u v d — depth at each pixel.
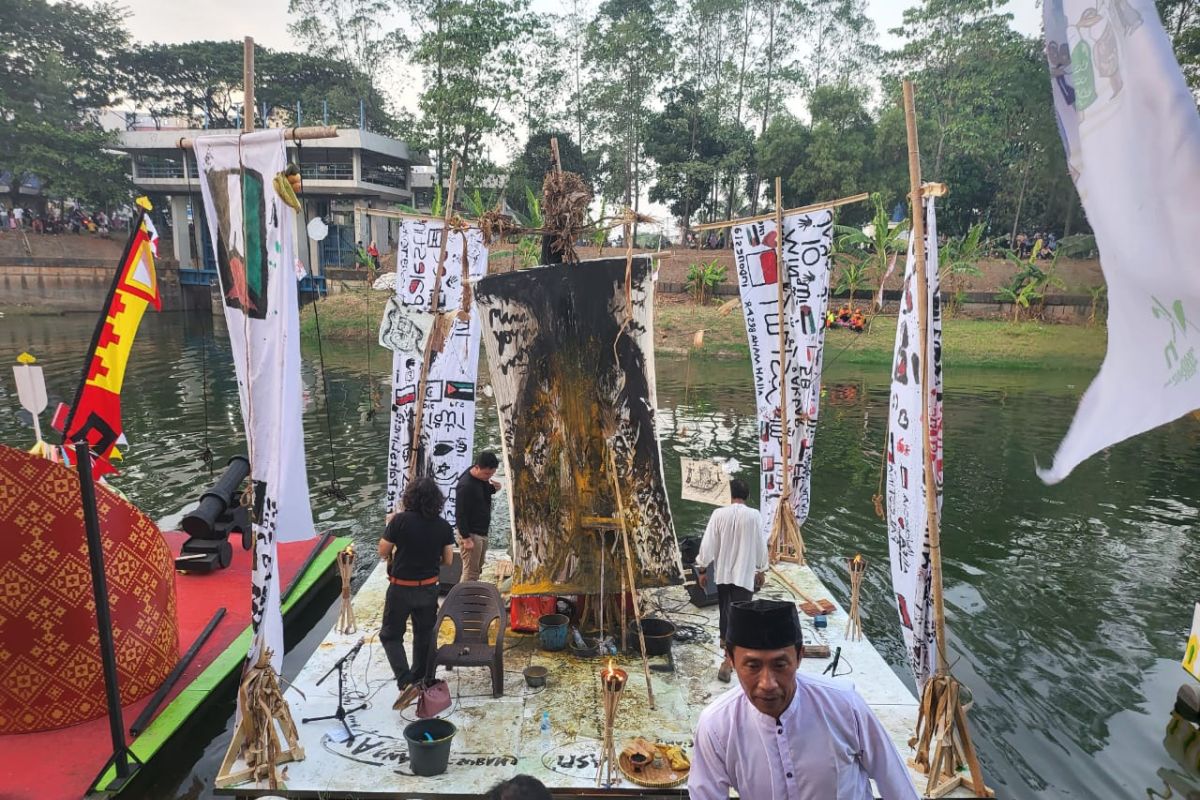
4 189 44.78
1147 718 6.20
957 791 4.86
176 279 43.66
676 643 6.89
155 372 24.36
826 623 7.17
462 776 4.88
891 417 5.33
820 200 37.81
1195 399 2.50
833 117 38.00
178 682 6.04
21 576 5.07
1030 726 6.06
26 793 4.70
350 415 18.66
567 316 6.43
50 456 6.46
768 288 8.17
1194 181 2.41
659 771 4.91
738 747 2.45
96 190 42.62
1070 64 2.64
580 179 6.89
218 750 5.56
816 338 8.17
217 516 8.66
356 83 47.50
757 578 7.71
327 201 42.75
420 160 44.72
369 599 7.80
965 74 34.03
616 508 6.67
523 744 5.24
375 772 4.92
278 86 47.06
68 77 42.47
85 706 5.40
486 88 41.09
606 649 6.54
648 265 6.41
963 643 7.48
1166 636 7.68
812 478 13.58
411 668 5.86
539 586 6.64
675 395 21.98
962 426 18.08
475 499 7.25
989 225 33.66
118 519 5.54
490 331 6.39
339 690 5.59
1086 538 10.59
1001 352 26.53
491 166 41.94
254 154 4.75
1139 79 2.46
